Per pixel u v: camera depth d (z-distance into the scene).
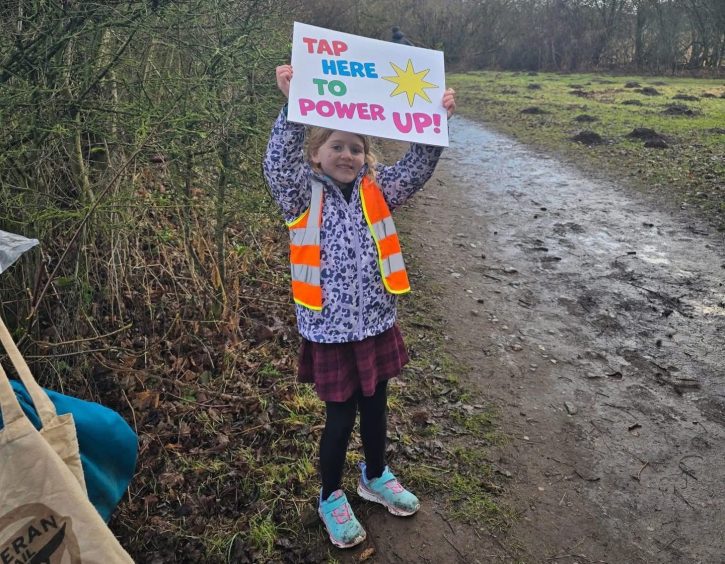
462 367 4.00
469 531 2.67
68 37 2.80
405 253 6.05
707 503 2.87
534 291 5.27
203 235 4.27
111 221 3.37
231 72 3.59
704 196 7.79
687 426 3.43
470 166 10.24
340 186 2.29
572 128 13.21
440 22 27.98
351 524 2.53
